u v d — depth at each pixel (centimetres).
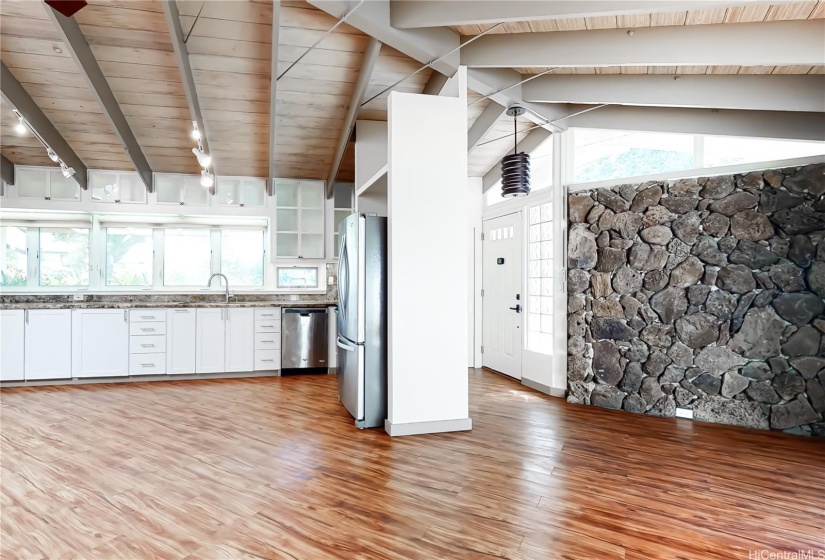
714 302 386
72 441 324
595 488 253
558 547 195
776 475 272
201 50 385
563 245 465
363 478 264
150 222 600
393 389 340
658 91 369
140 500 236
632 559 187
